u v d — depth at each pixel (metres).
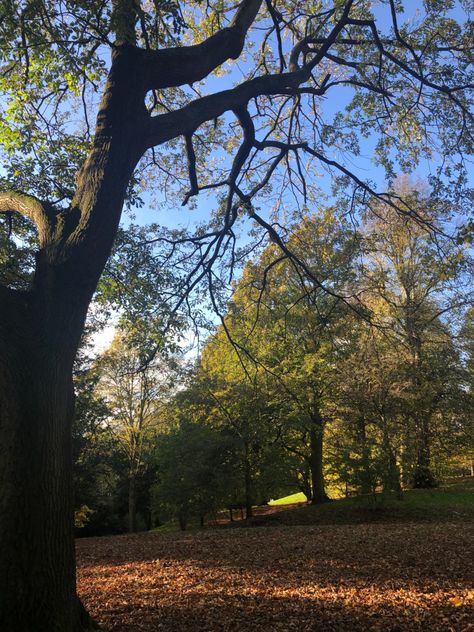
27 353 4.10
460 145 8.31
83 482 24.22
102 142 4.80
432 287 21.83
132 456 27.45
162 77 5.36
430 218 8.60
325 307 11.09
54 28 6.23
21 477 3.92
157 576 9.61
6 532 3.84
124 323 9.22
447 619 6.23
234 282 10.64
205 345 10.03
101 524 27.38
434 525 15.89
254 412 19.11
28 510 3.91
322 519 20.05
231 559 11.04
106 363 21.84
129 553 12.89
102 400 25.08
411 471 23.47
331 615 6.59
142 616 6.66
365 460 19.50
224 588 8.29
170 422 23.81
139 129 4.98
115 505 28.80
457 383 25.06
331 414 22.09
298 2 9.55
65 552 4.11
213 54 5.68
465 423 24.75
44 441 4.05
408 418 22.30
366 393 19.92
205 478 20.17
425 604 6.93
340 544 12.29
